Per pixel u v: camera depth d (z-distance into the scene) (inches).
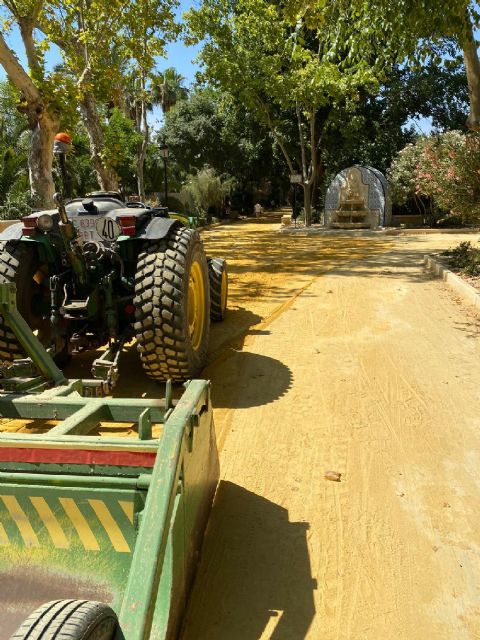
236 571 114.6
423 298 350.0
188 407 102.7
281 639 98.7
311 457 158.7
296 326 291.4
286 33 884.6
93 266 197.3
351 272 463.5
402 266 494.6
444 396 199.9
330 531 127.0
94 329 207.3
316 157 1163.3
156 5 649.6
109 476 91.8
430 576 113.7
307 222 1014.4
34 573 90.9
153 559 76.4
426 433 172.6
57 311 190.7
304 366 231.3
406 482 146.3
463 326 285.1
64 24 625.6
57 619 65.6
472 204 456.4
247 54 893.8
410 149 939.3
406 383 211.9
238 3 902.4
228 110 1210.6
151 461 91.3
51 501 91.4
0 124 895.1
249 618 103.2
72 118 521.0
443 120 1073.5
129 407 117.9
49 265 210.2
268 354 247.0
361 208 911.0
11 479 92.2
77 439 94.7
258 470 152.0
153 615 80.7
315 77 794.8
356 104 1027.9
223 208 1589.6
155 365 190.9
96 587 88.8
